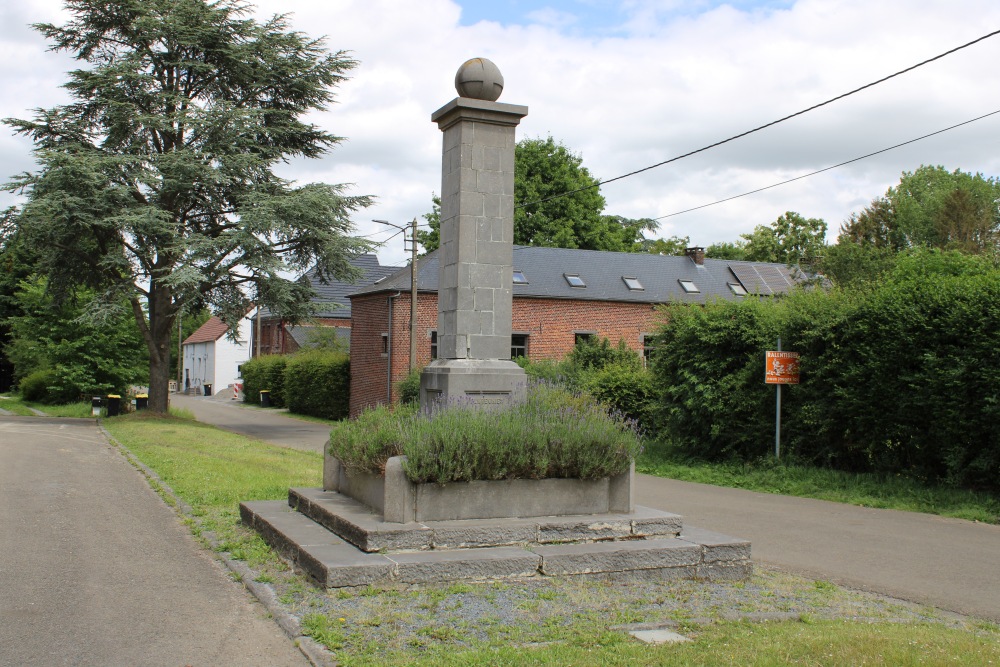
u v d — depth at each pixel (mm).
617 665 4711
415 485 7086
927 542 9266
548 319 32938
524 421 7734
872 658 4809
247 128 26625
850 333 13445
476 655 4863
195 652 5098
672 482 14891
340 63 28609
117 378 35250
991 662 4828
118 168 24875
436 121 10273
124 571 7125
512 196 9914
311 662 4898
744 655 4863
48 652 5078
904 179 51938
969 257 16172
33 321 35594
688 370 16688
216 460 15570
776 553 8633
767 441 15258
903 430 12578
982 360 11430
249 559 7336
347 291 54281
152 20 25938
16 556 7582
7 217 24859
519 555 6637
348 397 35812
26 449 17391
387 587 6289
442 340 10062
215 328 71562
